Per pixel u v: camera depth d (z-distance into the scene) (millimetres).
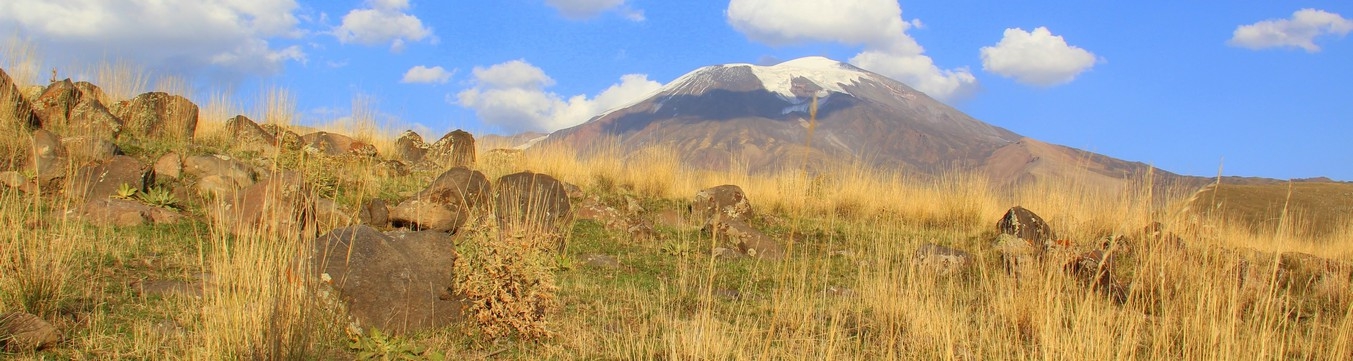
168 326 5652
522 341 6105
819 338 6430
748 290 8312
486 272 6316
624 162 16281
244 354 4914
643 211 13805
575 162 15680
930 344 6105
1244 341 5566
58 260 6090
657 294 7852
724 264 9781
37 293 5750
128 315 5879
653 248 10562
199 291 6457
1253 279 7121
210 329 5176
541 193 11078
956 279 8492
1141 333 6555
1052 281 6773
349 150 12945
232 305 5172
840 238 12352
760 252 10773
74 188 9203
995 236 12695
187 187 10055
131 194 9367
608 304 7391
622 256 9906
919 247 9867
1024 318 6672
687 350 5828
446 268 6574
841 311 7320
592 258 9531
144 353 5188
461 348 5969
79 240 7387
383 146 15672
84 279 6516
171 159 10312
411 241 6574
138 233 8180
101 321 5695
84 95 12844
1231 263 6551
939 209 15359
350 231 6402
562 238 10055
